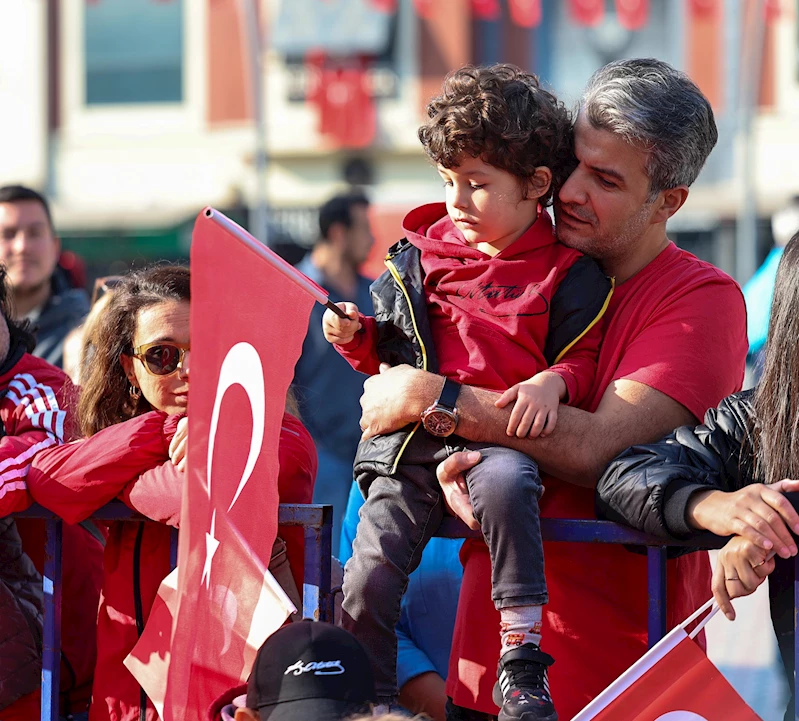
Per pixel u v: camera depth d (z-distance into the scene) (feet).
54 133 171.01
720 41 152.76
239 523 21.93
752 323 51.42
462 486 23.36
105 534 29.86
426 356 24.47
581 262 24.72
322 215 61.72
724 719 21.53
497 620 24.47
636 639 24.52
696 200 151.23
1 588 26.50
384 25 159.53
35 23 168.96
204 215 20.54
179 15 169.89
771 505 20.85
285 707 18.42
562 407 23.67
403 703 28.91
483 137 23.67
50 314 50.44
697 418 24.09
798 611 21.38
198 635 21.20
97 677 25.58
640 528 22.34
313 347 55.47
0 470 24.95
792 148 153.28
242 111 168.04
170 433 24.99
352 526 30.14
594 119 24.22
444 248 24.98
